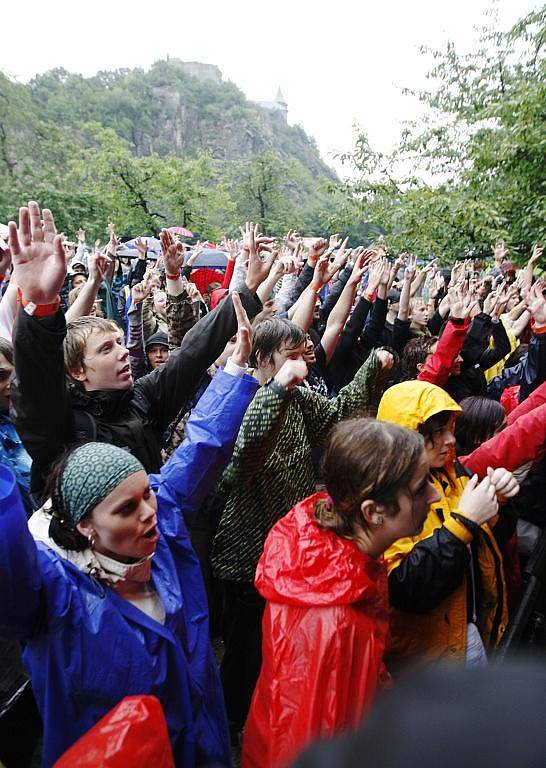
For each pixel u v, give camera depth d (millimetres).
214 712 1380
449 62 8477
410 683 516
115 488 1182
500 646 1762
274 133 112000
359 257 3340
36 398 1445
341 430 1357
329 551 1236
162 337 3857
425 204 7691
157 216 24344
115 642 1158
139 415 1936
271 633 1199
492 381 4250
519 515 2439
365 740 490
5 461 2152
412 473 1269
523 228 7414
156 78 102500
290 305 4078
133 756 917
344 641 1130
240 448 1672
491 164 7539
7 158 34844
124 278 7430
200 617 1418
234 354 1624
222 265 9430
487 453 2010
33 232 1386
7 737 1567
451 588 1527
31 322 1382
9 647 1680
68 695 1145
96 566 1204
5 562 1021
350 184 8781
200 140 97875
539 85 6980
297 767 521
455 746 441
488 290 5754
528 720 446
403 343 4191
